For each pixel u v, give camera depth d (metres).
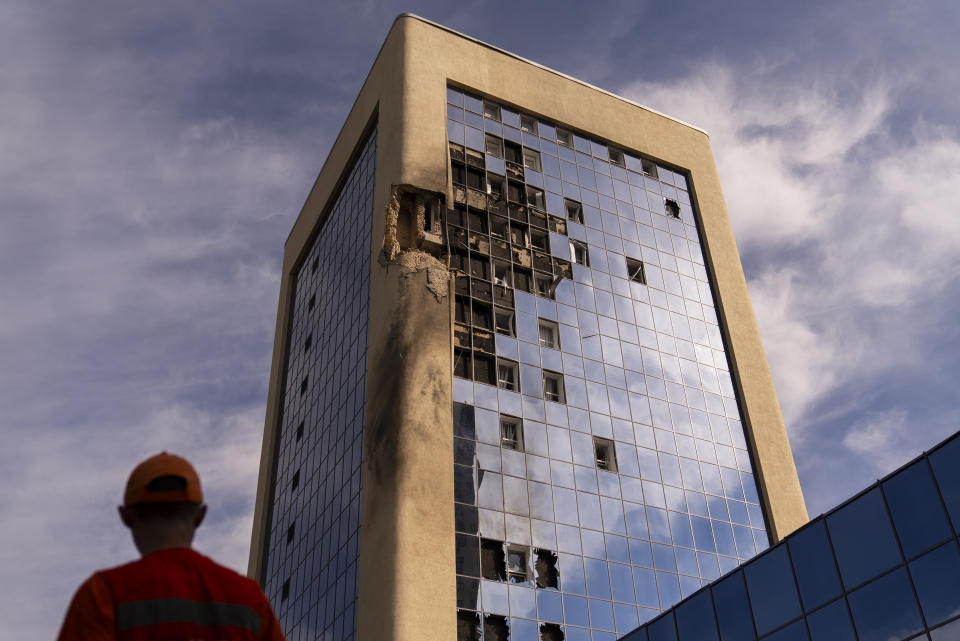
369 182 62.00
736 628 26.70
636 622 47.22
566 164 65.00
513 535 46.62
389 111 60.59
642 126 71.12
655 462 54.44
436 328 51.28
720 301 65.00
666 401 57.75
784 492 57.28
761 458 58.19
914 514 22.20
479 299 54.72
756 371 62.66
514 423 51.22
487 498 47.12
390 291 52.41
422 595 42.06
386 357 50.09
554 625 44.84
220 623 2.82
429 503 45.00
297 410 66.81
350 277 61.16
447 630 41.75
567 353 55.81
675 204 69.06
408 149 57.09
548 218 61.28
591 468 51.81
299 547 57.53
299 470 62.09
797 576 25.09
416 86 60.50
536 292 57.38
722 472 56.75
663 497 53.19
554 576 46.50
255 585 3.06
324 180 73.44
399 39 62.97
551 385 54.31
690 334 62.19
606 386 55.91
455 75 63.00
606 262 61.91
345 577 47.78
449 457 47.12
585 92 69.75
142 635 2.68
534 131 65.25
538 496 48.84
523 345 54.47
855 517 23.86
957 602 20.47
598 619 46.25
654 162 70.56
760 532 55.38
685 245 67.06
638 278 62.72
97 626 2.64
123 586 2.75
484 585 44.28
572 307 58.09
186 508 3.04
